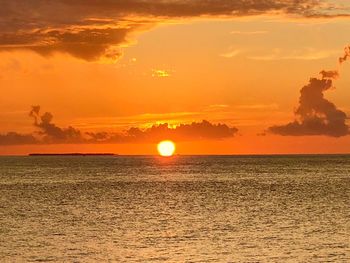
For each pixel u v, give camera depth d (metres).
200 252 53.03
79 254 52.56
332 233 62.47
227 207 88.38
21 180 160.12
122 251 53.72
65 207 89.56
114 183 145.38
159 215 78.88
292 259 50.03
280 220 73.12
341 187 127.50
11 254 52.59
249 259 50.19
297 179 159.62
